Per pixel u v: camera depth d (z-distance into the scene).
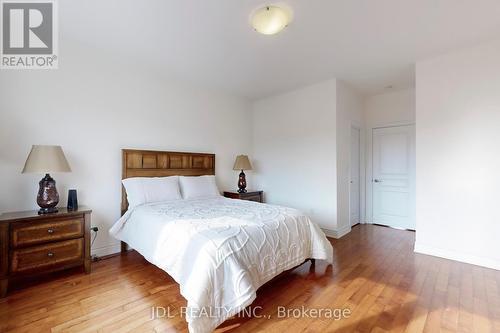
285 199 4.41
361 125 4.58
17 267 2.05
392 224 4.43
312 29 2.35
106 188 2.99
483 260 2.62
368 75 3.57
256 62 3.12
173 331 1.59
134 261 2.78
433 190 2.95
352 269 2.55
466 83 2.73
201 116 4.08
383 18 2.17
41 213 2.26
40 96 2.54
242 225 2.04
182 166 3.73
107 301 1.94
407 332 1.59
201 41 2.59
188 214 2.40
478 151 2.66
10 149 2.38
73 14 2.13
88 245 2.43
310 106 4.04
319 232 2.58
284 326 1.66
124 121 3.16
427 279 2.32
